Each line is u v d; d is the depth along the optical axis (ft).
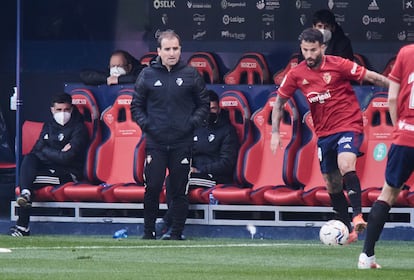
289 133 135.54
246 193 132.67
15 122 157.79
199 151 136.77
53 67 158.20
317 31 114.52
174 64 127.95
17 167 144.56
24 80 157.79
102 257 107.24
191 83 127.85
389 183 93.66
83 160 140.87
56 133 139.64
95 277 90.22
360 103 134.62
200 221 134.41
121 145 140.77
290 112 134.51
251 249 116.16
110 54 157.79
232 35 154.51
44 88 158.20
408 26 151.33
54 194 137.69
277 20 153.48
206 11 154.81
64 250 114.11
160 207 135.23
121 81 142.72
